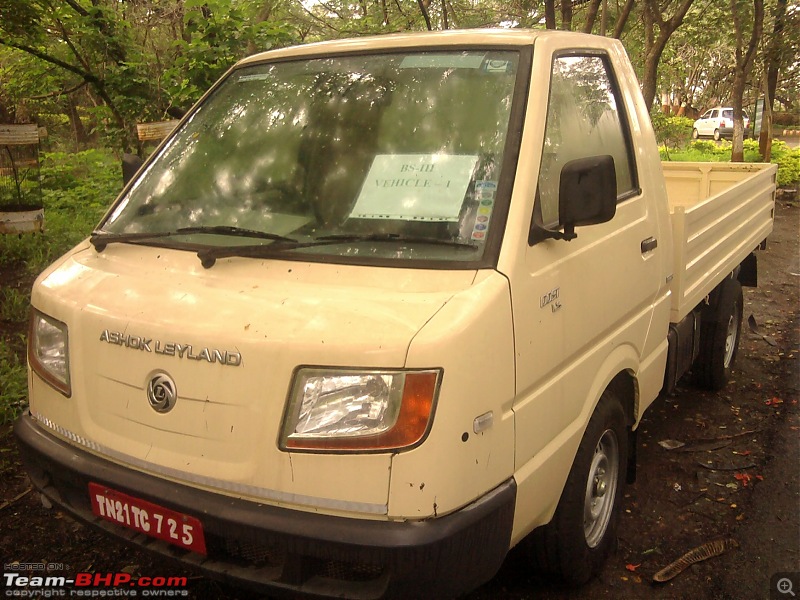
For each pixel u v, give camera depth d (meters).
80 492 2.58
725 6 18.08
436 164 2.61
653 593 3.13
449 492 2.09
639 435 4.70
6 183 8.51
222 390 2.18
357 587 2.13
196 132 3.24
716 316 5.14
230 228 2.63
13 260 7.74
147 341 2.31
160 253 2.68
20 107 14.97
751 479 4.14
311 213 2.66
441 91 2.80
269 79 3.24
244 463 2.17
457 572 2.13
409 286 2.27
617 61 3.60
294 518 2.10
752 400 5.29
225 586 3.11
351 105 2.92
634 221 3.33
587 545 3.05
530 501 2.48
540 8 13.08
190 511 2.22
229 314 2.25
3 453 4.07
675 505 3.87
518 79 2.73
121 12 10.41
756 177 5.64
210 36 8.52
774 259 10.36
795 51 17.34
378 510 2.05
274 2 10.98
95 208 10.06
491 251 2.34
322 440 2.07
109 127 10.02
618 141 3.42
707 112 40.22
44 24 9.32
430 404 2.04
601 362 3.01
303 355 2.09
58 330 2.59
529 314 2.40
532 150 2.56
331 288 2.30
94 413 2.48
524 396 2.44
